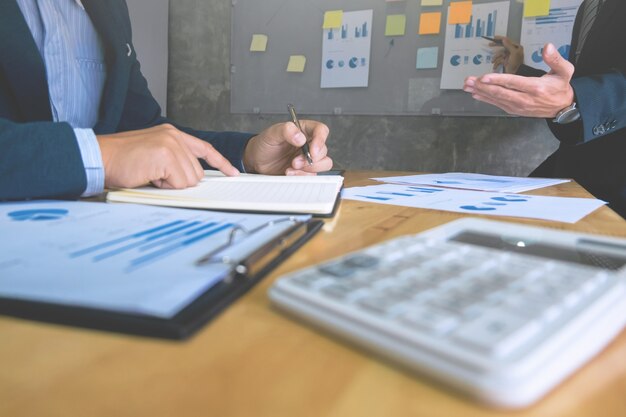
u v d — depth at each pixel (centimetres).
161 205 46
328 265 22
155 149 52
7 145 43
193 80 210
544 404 14
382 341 16
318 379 15
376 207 53
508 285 19
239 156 90
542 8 158
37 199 47
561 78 93
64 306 19
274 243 28
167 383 15
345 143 192
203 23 205
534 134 167
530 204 56
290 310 20
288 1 192
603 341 17
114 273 22
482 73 170
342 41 186
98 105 102
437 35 173
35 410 13
